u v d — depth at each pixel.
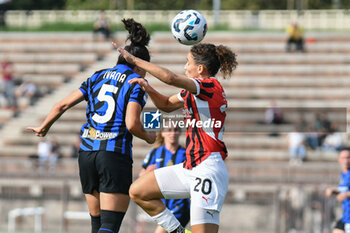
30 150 73.19
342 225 32.84
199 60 18.12
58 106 18.86
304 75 86.50
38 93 84.31
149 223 49.56
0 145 74.69
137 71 18.83
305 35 95.94
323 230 47.06
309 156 67.06
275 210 51.25
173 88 76.88
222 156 17.88
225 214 54.31
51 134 72.00
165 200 26.75
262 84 84.19
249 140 71.12
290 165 61.31
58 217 54.38
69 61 92.25
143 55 18.70
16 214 52.75
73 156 63.56
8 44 96.94
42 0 176.00
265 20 116.44
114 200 17.91
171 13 117.94
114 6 169.38
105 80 18.45
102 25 98.38
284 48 92.31
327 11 114.94
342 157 33.38
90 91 18.69
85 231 52.56
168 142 27.64
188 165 17.80
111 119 17.98
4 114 79.12
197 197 17.47
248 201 53.97
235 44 93.94
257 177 54.66
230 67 18.38
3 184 56.38
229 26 116.56
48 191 55.41
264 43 94.62
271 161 69.44
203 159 17.61
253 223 53.53
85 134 18.47
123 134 18.02
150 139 18.11
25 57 93.25
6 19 123.62
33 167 60.38
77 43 98.62
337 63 89.06
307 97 81.69
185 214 26.77
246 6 183.50
